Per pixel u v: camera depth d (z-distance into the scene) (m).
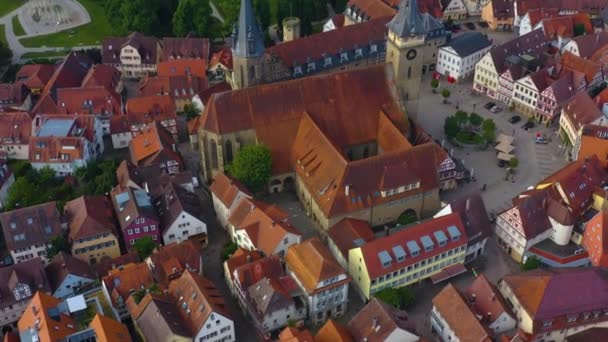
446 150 176.50
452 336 113.81
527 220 134.75
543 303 115.38
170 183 145.62
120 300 120.56
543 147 177.88
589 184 145.25
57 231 136.12
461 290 131.38
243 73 165.88
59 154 162.25
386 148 155.62
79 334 105.69
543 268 127.06
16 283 120.00
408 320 113.75
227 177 146.88
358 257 125.75
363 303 129.25
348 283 123.44
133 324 121.19
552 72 191.75
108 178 154.25
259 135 153.25
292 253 125.62
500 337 111.31
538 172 167.88
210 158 158.00
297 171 152.38
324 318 124.56
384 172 142.50
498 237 142.25
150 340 111.69
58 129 167.75
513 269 136.75
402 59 160.75
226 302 128.75
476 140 177.12
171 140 169.88
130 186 144.75
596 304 117.50
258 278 122.31
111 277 122.06
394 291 123.88
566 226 135.12
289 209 154.00
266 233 132.12
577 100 174.00
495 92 199.00
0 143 169.50
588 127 158.88
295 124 155.38
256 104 153.00
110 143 182.25
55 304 112.94
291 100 155.12
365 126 159.12
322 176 145.00
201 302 113.75
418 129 163.75
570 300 116.69
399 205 145.62
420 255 127.06
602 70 196.75
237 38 162.75
